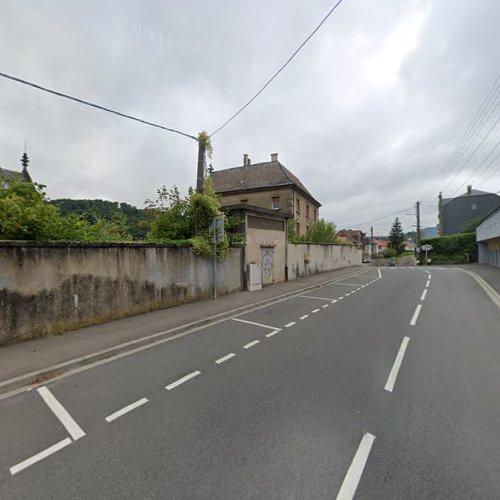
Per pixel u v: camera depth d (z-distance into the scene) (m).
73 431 2.81
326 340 5.40
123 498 2.02
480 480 2.10
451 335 5.58
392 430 2.70
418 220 35.38
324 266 19.84
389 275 18.03
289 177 25.50
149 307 7.56
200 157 9.89
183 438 2.65
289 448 2.47
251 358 4.57
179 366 4.34
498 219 16.97
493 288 11.18
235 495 2.01
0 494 2.07
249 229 11.77
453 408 3.05
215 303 8.77
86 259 6.11
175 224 9.92
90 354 4.68
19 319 5.12
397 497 1.97
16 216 5.46
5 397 3.53
